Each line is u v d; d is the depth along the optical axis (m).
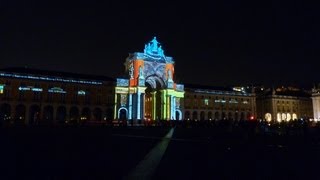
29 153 21.95
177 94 119.62
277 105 146.25
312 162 19.09
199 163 18.55
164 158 20.72
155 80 119.31
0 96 90.88
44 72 105.81
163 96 116.81
